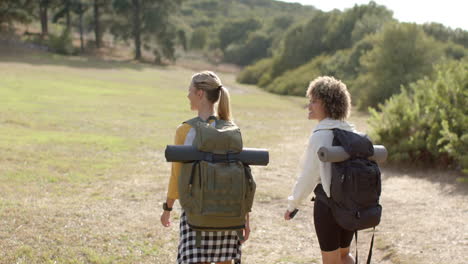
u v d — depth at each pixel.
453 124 10.13
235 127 3.03
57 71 48.16
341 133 3.13
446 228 5.84
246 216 3.20
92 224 5.86
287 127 20.62
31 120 16.84
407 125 11.16
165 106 26.34
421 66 33.12
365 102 34.22
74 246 5.02
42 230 5.43
